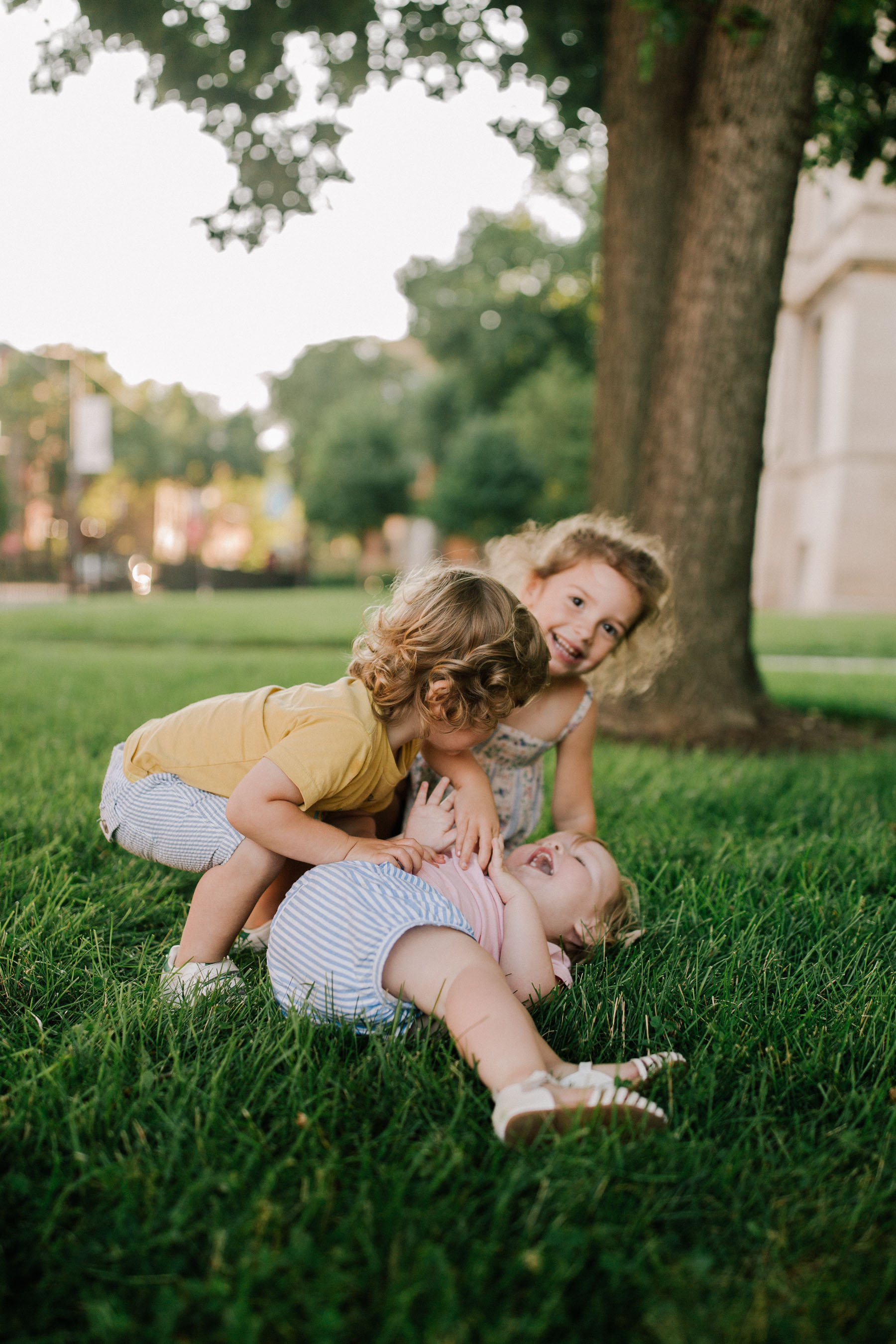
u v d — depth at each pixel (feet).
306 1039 4.76
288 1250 3.26
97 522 124.77
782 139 14.85
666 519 16.01
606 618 7.19
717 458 15.70
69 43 19.57
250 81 20.17
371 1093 4.40
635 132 17.34
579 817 7.72
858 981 5.94
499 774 7.35
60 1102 4.22
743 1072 4.89
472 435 103.65
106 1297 3.20
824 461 67.62
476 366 104.53
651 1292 3.27
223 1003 5.28
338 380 148.77
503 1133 4.01
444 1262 3.18
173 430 146.51
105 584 77.66
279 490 149.48
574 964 6.37
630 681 8.52
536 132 21.48
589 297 57.52
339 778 5.48
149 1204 3.59
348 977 4.82
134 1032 4.88
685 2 14.30
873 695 22.43
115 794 6.35
